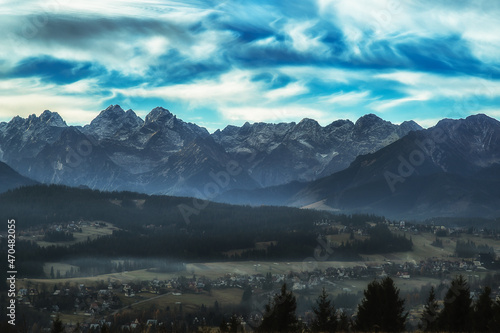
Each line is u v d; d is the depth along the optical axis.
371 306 87.94
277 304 90.44
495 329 80.38
